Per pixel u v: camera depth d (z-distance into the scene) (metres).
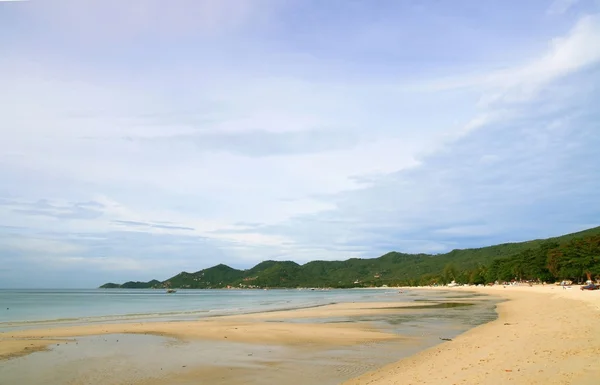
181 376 17.62
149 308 73.75
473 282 182.00
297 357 21.61
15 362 20.50
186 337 29.28
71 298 132.38
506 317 38.47
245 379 17.05
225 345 25.70
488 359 17.17
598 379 12.29
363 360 20.52
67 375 17.84
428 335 29.09
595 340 19.45
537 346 19.08
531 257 137.50
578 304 42.53
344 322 39.56
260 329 33.62
